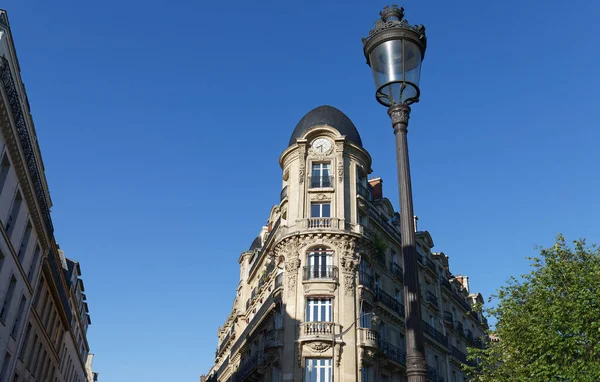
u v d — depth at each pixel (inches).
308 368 1373.0
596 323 911.7
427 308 1905.8
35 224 1325.0
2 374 1222.3
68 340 2293.3
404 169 357.1
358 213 1601.9
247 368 1718.8
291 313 1433.3
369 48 381.7
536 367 979.3
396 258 1818.4
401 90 368.8
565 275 1035.9
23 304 1331.2
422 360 311.7
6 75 957.2
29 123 1169.4
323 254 1498.5
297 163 1653.5
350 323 1416.1
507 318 1094.4
